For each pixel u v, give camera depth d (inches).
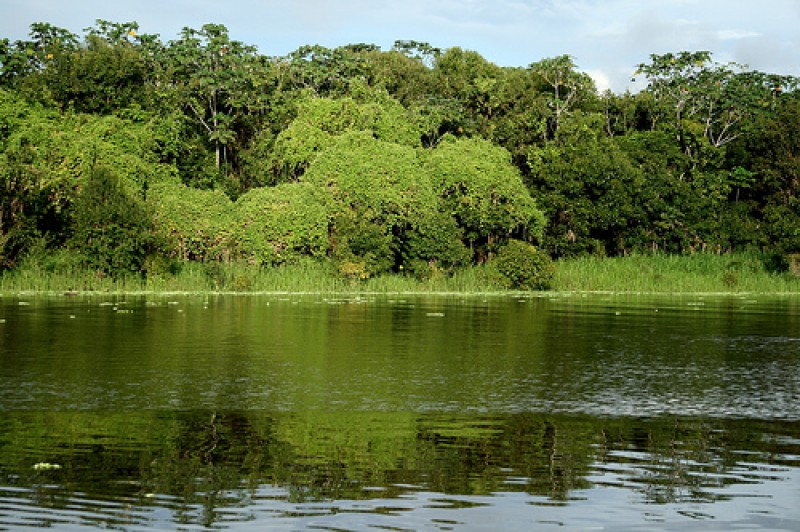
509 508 466.3
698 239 2832.2
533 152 2824.8
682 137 3132.4
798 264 2694.4
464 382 827.4
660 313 1636.3
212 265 2156.7
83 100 2559.1
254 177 2642.7
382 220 2361.0
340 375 856.9
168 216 2199.8
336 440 596.7
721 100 3321.9
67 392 748.0
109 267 2041.1
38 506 456.8
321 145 2482.8
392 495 483.8
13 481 495.8
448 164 2474.2
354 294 2101.4
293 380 824.9
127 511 451.5
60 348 1011.3
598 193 2696.9
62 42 2837.1
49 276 1994.3
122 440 586.6
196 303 1707.7
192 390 765.9
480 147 2551.7
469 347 1079.0
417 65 3260.3
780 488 505.7
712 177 2957.7
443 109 2881.4
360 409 697.6
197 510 454.9
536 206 2650.1
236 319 1384.1
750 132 3208.7
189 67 2849.4
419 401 733.3
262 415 669.9
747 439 615.8
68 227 2197.3
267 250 2226.9
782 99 3403.1
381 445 585.6
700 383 838.5
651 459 561.9
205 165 2689.5
